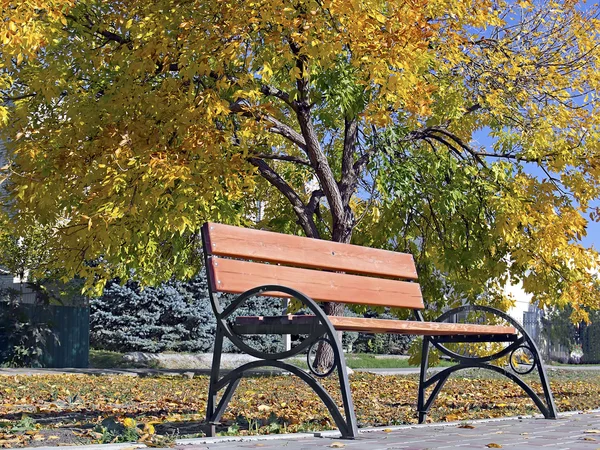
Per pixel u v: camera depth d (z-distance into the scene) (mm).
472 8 11297
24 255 18141
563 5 12492
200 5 10031
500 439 4074
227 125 10680
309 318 4145
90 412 7062
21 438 4535
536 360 5738
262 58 10164
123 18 10664
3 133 10820
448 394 10852
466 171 12383
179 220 9789
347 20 9516
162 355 21453
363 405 8203
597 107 12156
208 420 4516
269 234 5086
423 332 5246
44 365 17344
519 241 11680
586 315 11961
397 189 11930
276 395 9711
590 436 4316
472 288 12203
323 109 12562
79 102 10461
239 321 4484
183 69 9789
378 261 6000
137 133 10203
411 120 11242
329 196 12773
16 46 8812
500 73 11945
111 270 14023
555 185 11977
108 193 9547
